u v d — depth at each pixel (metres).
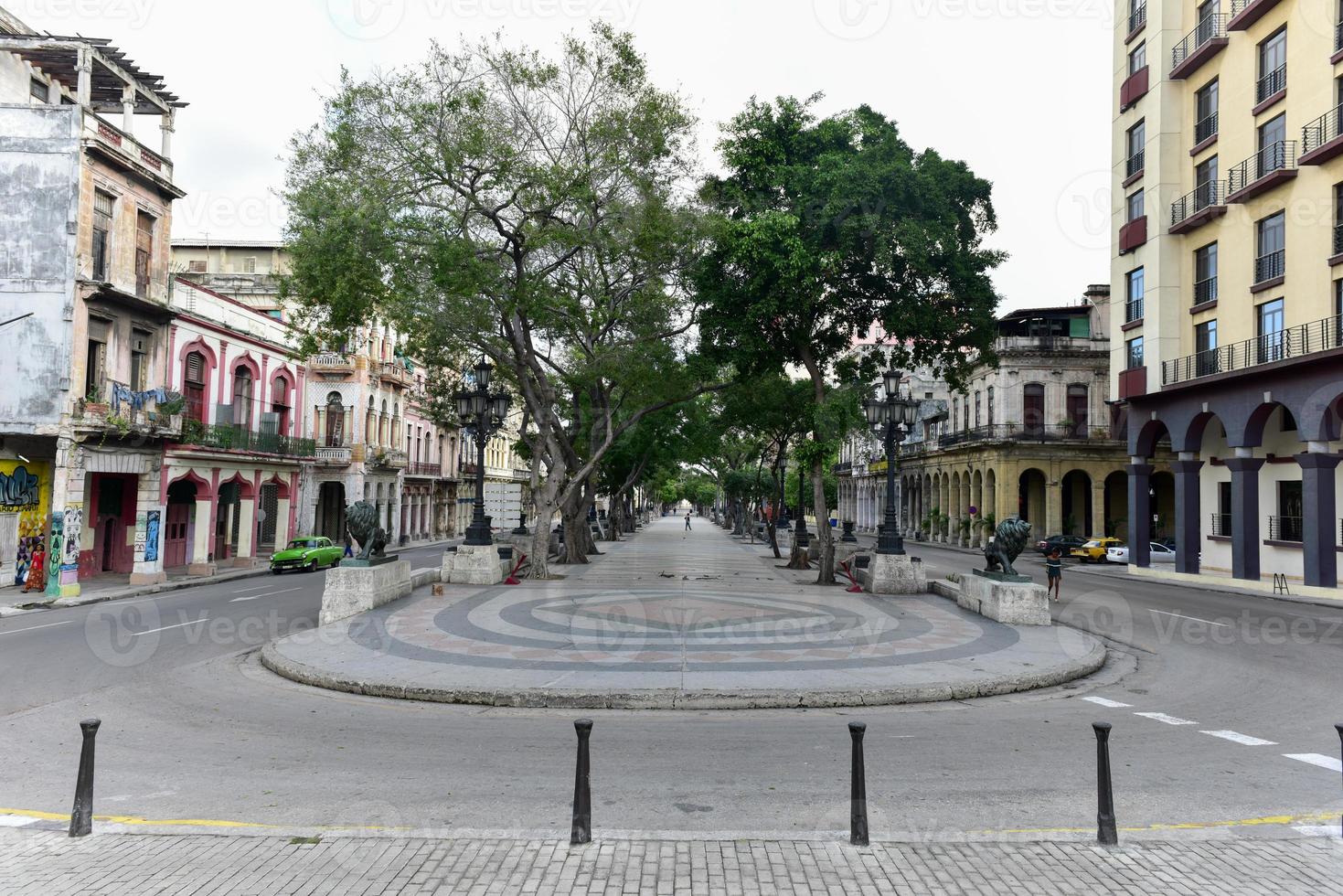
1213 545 30.23
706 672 10.55
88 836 5.44
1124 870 4.93
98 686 10.38
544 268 21.11
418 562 33.81
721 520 106.62
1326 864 5.04
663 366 24.53
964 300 22.69
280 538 34.56
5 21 23.88
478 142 17.45
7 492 22.53
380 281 18.67
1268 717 8.95
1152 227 31.00
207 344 29.84
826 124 22.56
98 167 23.36
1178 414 29.66
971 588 16.73
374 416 43.12
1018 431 47.59
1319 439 23.38
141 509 24.53
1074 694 10.16
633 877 4.80
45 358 22.23
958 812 5.96
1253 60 26.55
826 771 6.95
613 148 19.38
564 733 8.23
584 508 32.69
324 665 10.96
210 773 6.88
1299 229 24.36
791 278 20.58
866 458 75.31
